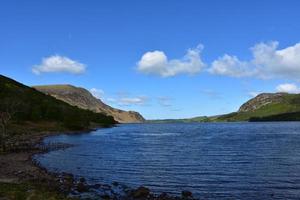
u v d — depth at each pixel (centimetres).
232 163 6291
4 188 3225
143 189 3716
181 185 4288
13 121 13712
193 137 14988
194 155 7650
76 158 6931
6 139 8725
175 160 6756
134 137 14862
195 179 4678
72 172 5241
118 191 3888
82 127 17788
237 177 4812
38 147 8425
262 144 10556
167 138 14288
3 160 5925
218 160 6744
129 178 4772
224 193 3841
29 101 17625
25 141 9350
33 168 5134
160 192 3909
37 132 13312
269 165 5988
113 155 7594
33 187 3531
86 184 4250
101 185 4197
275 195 3731
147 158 7069
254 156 7381
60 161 6419
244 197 3656
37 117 16000
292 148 9119
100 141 11719
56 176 4603
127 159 6888
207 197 3662
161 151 8569
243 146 9919
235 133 18138
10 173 4609
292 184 4300
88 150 8581
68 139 12050
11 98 14550
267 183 4372
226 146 9994
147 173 5191
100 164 6125
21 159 6166
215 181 4528
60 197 3077
